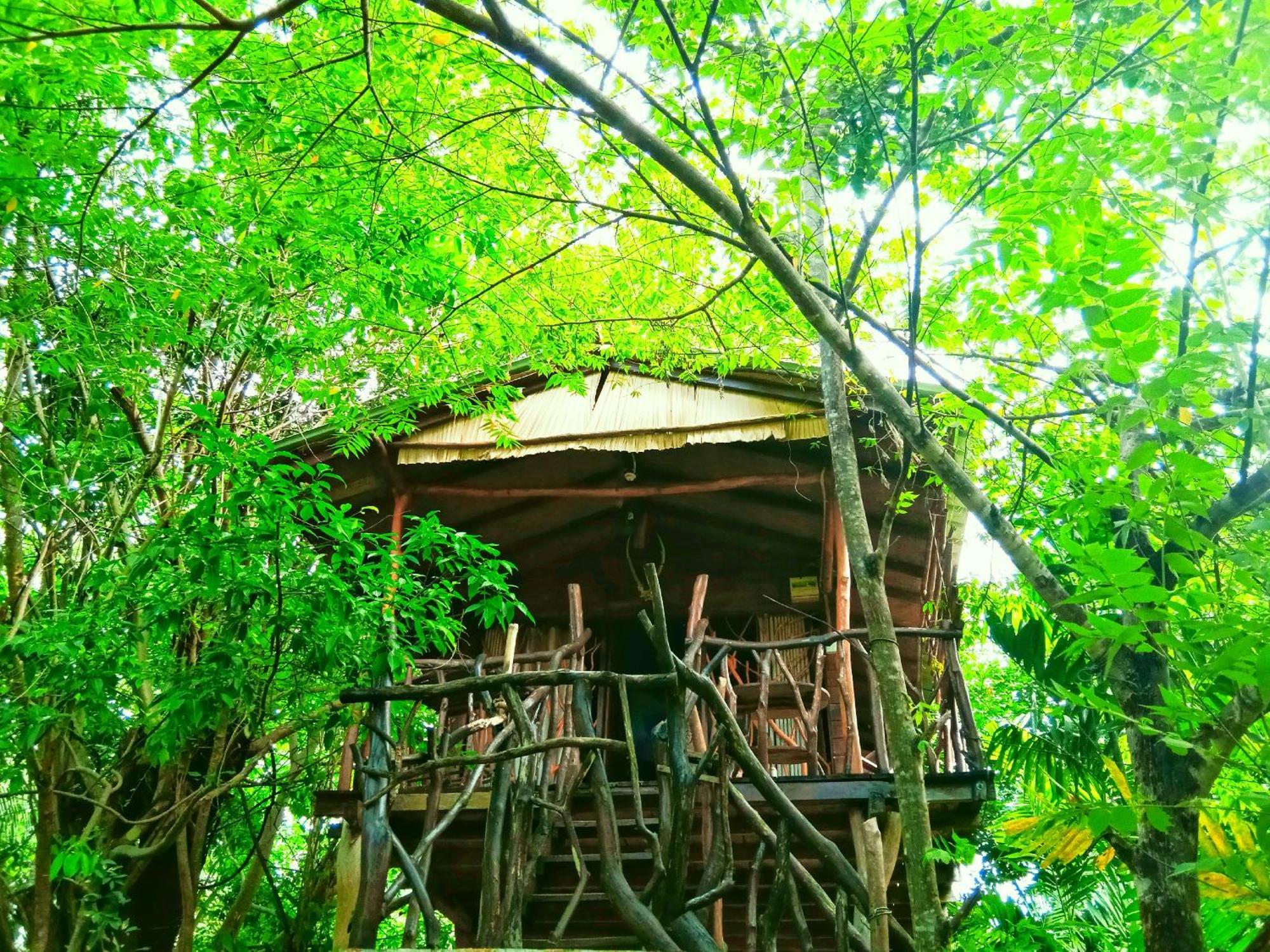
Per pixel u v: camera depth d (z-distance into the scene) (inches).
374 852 164.1
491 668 259.4
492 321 287.1
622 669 409.7
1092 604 134.6
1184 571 110.5
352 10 173.0
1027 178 153.7
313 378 328.5
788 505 378.3
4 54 197.8
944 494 307.0
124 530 347.6
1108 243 126.0
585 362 299.9
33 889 311.4
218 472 230.2
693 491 350.6
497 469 376.8
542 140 207.9
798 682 258.7
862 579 172.6
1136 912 241.1
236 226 264.1
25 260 287.3
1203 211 125.3
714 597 402.3
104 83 216.5
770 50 173.6
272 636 253.3
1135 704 129.5
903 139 180.1
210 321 318.0
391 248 247.8
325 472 238.1
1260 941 111.1
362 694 182.7
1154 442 116.2
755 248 152.1
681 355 293.0
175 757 302.4
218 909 407.2
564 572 416.8
